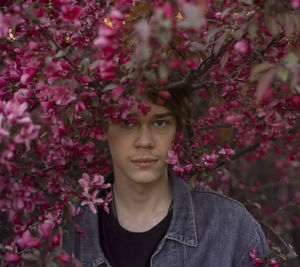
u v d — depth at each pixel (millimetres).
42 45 1376
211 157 1625
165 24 883
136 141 1305
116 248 1451
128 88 1101
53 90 1107
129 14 1088
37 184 1450
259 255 1548
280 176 3811
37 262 1115
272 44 1247
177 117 1418
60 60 1157
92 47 1314
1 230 1718
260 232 1610
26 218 1525
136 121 1297
